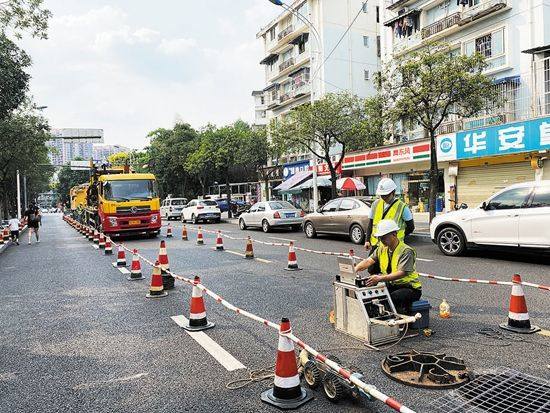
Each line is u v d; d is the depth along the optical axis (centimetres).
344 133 2022
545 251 920
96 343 513
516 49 1941
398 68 1484
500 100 1695
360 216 1414
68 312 668
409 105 1437
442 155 1992
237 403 351
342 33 3466
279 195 3591
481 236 1026
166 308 664
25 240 2228
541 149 1586
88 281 927
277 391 349
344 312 502
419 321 495
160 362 444
